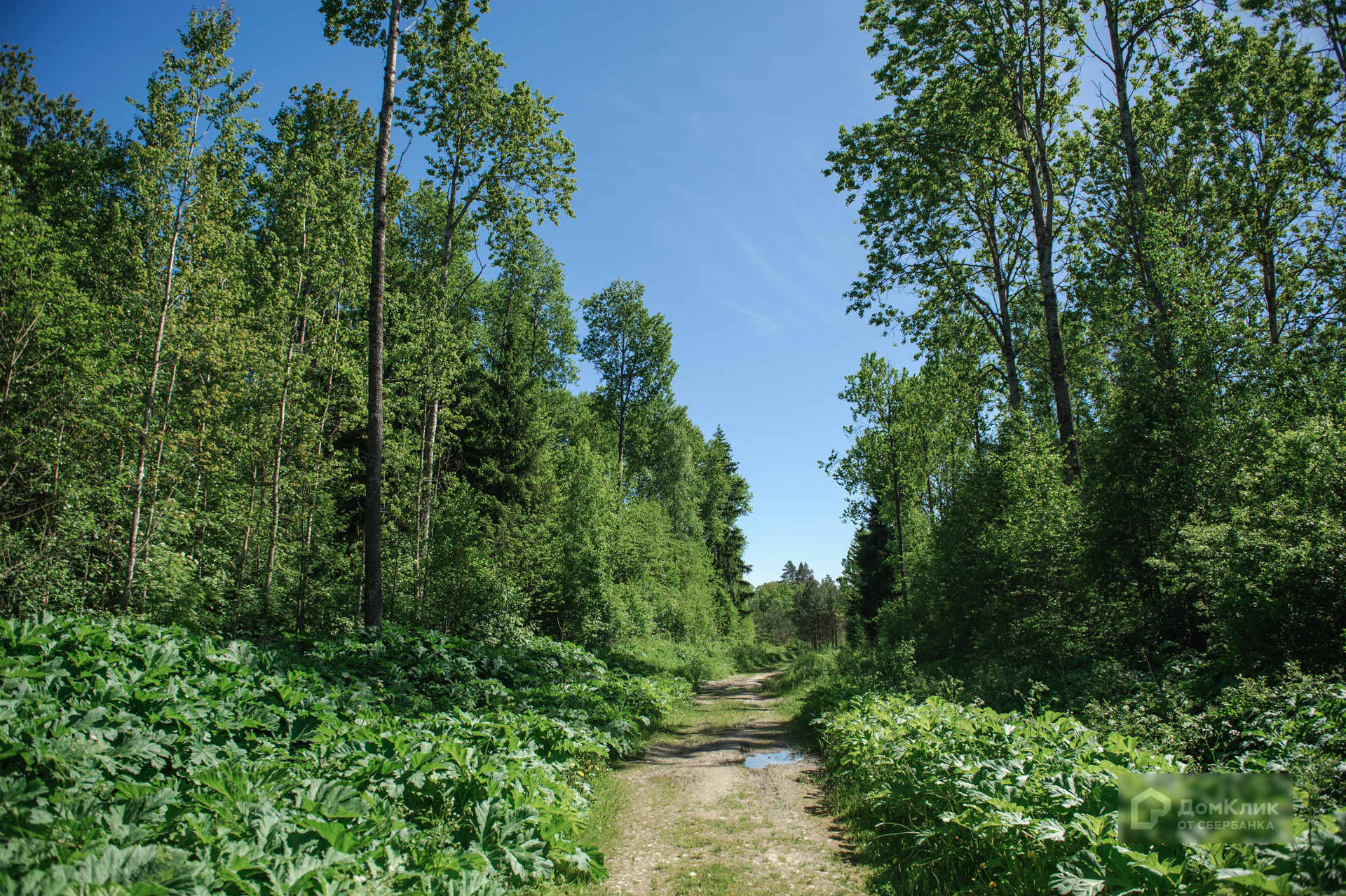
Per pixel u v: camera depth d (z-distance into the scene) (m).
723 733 15.16
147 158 14.68
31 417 13.49
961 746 7.08
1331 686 6.71
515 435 24.55
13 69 22.27
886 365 23.77
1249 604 8.80
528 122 21.67
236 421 17.58
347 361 18.73
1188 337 12.86
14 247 12.83
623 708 13.48
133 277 14.98
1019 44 17.44
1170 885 3.68
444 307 20.98
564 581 23.09
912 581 22.47
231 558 17.81
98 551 14.38
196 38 15.05
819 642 65.69
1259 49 16.78
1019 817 4.82
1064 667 12.44
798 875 6.00
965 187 20.48
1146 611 12.32
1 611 12.07
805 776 10.19
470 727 8.14
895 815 7.14
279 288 18.09
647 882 5.88
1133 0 16.80
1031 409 25.17
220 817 4.29
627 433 43.62
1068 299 20.05
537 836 5.55
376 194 14.88
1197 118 17.94
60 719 4.97
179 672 7.02
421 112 21.39
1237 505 10.99
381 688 10.67
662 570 36.06
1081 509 13.91
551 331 37.91
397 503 19.45
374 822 4.80
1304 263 17.89
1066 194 19.81
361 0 15.95
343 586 18.94
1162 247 14.09
